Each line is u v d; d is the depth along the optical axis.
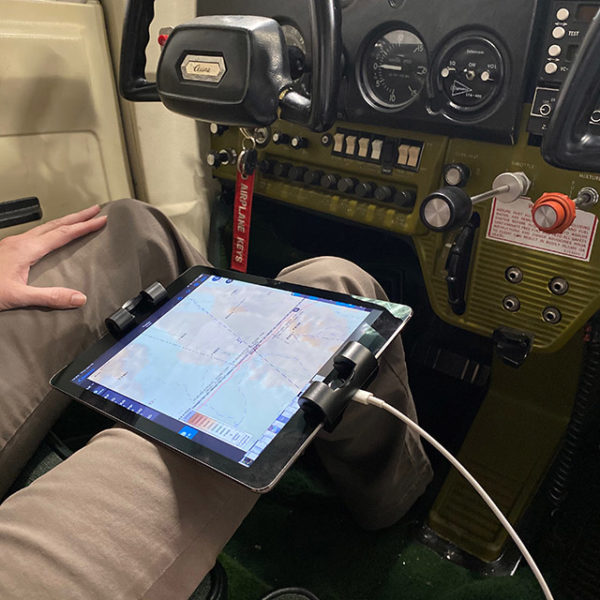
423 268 1.01
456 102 0.86
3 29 0.88
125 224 0.80
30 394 0.68
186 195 1.23
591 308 0.84
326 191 1.10
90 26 0.99
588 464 1.13
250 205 1.13
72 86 0.99
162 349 0.65
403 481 0.96
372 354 0.56
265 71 0.71
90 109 1.03
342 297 0.65
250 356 0.61
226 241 1.37
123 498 0.48
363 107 0.97
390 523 1.02
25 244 0.74
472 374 1.19
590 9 0.70
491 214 0.89
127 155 1.14
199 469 0.52
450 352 1.22
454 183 0.90
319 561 1.01
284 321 0.64
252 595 0.95
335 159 1.05
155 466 0.51
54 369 0.71
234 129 1.16
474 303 0.97
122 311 0.69
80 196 1.07
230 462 0.49
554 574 0.96
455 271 0.91
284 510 1.10
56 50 0.95
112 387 0.61
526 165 0.83
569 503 1.07
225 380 0.58
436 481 1.14
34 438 0.70
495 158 0.87
